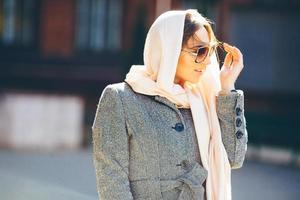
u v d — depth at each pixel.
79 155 16.80
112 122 3.65
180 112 3.74
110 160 3.63
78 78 25.83
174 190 3.65
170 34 3.63
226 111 3.80
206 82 3.82
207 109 3.80
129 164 3.65
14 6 26.25
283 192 13.17
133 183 3.65
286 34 22.70
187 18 3.68
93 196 11.06
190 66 3.68
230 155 3.81
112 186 3.61
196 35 3.66
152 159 3.62
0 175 12.76
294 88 22.78
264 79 22.95
